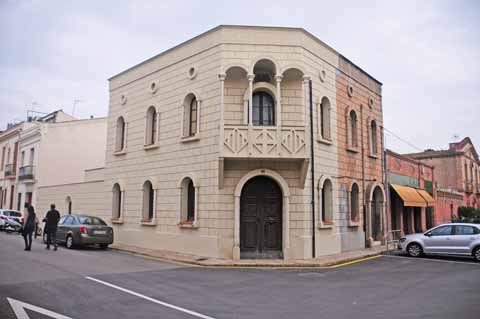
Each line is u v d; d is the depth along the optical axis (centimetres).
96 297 802
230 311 719
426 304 789
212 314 695
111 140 2075
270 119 1534
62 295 810
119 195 2012
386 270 1256
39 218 2750
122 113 2005
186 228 1562
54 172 2983
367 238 1917
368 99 2059
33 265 1183
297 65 1461
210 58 1556
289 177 1477
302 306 766
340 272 1208
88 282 951
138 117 1898
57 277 1004
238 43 1516
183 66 1677
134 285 934
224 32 1520
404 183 2405
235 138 1388
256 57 1438
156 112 1800
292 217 1461
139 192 1833
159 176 1733
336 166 1712
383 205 2073
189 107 1667
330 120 1697
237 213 1434
